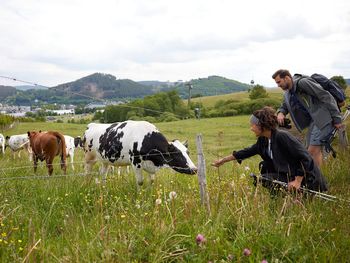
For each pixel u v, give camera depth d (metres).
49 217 5.25
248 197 4.96
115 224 4.54
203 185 5.06
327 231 4.00
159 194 5.43
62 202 6.22
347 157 7.79
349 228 4.06
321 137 6.45
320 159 6.65
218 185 5.47
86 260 3.60
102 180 7.49
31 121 37.81
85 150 9.54
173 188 6.46
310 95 6.47
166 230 4.09
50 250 4.03
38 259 3.81
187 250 3.80
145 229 4.18
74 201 6.29
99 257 3.75
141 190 6.76
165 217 4.57
